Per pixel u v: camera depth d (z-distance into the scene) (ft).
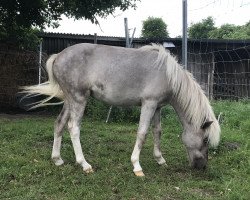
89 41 45.93
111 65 16.72
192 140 16.92
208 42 46.50
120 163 18.40
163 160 18.29
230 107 32.24
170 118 29.19
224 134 23.61
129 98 16.93
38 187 14.49
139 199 13.84
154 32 84.23
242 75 49.19
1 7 37.14
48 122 29.76
